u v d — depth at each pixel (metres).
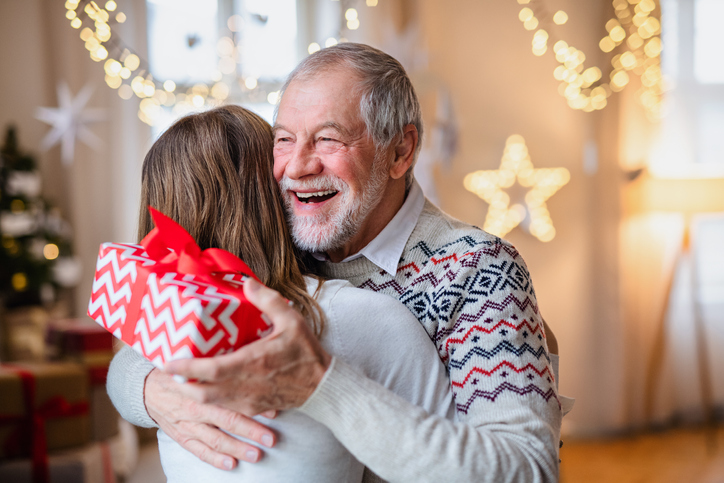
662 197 3.76
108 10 2.05
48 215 3.79
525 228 3.96
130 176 4.01
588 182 3.96
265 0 3.94
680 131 4.03
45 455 2.45
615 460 3.52
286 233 1.00
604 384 3.91
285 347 0.75
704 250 4.17
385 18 3.86
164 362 0.77
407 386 0.91
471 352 0.98
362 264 1.13
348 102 1.06
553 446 0.89
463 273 1.04
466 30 3.93
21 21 4.04
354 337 0.88
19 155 3.71
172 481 0.94
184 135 1.01
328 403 0.79
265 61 3.90
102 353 2.81
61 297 4.00
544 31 3.86
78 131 3.96
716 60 4.07
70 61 3.99
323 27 3.95
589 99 3.85
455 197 3.95
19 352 3.47
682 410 4.12
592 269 3.94
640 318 3.98
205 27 3.97
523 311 1.00
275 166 1.07
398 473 0.80
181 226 0.92
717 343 4.19
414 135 1.17
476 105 3.96
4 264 3.50
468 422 0.93
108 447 2.77
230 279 0.89
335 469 0.86
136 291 0.85
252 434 0.83
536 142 3.97
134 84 2.22
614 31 3.84
